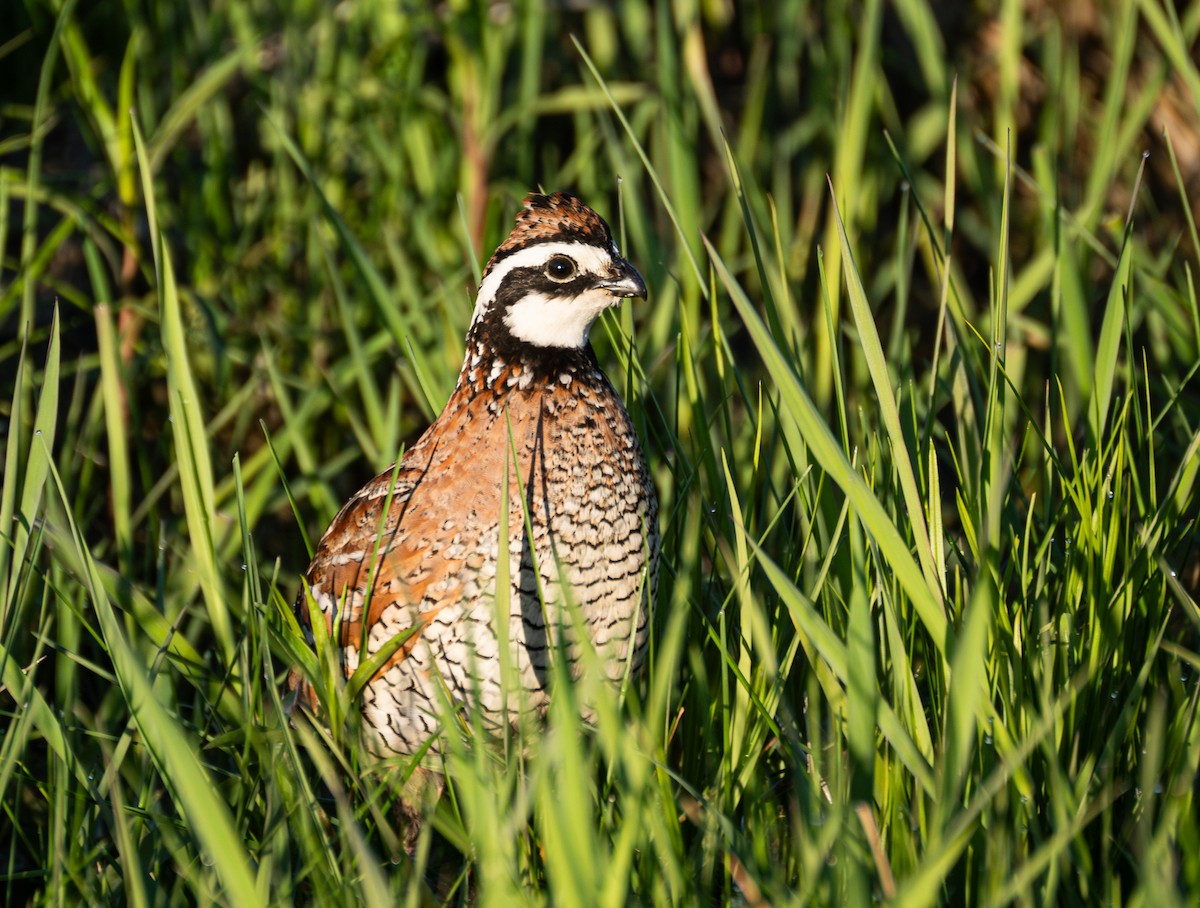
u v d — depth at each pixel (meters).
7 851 7.27
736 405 10.05
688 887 5.34
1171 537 6.55
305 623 7.38
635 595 6.73
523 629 6.51
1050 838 5.41
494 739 6.75
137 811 5.80
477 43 10.73
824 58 12.05
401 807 7.08
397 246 9.66
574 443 6.59
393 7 11.27
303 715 6.96
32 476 6.16
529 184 11.52
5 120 12.80
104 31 12.93
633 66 12.96
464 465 6.64
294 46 11.50
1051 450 6.41
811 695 6.19
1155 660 6.30
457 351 9.34
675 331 8.82
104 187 10.17
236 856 4.48
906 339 8.09
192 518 7.24
